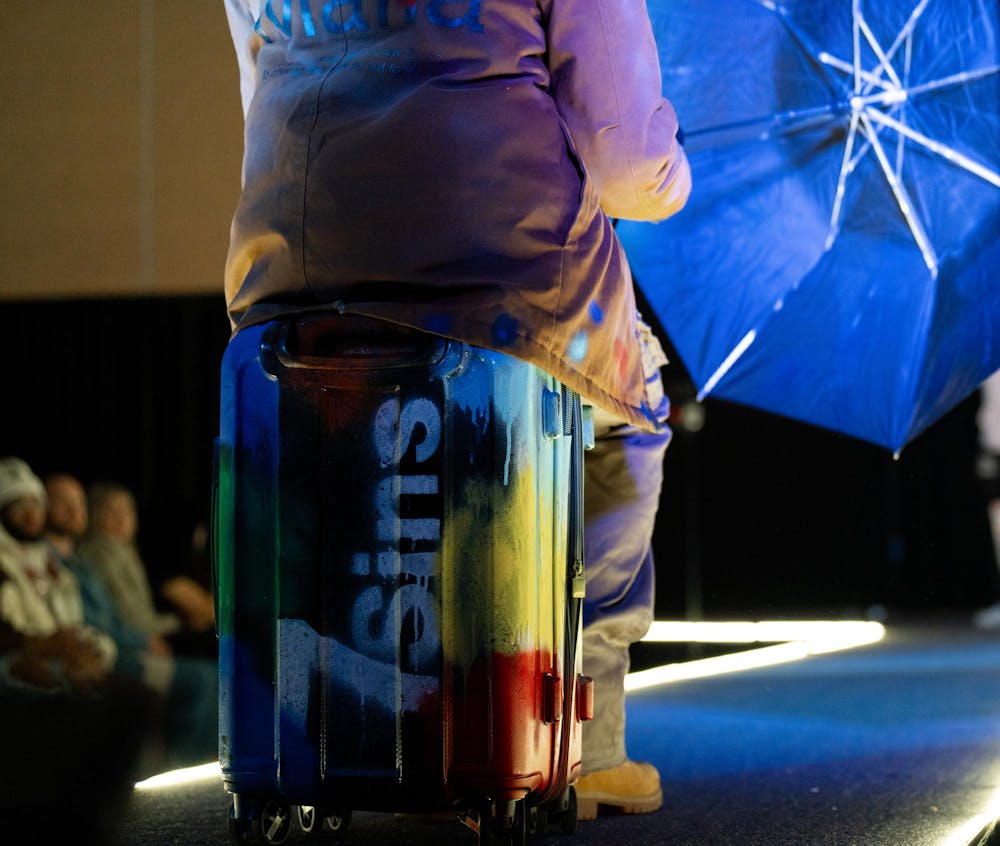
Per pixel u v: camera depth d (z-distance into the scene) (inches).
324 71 80.7
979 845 90.0
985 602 432.8
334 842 94.7
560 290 79.0
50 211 256.5
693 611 404.8
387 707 75.5
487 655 75.1
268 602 77.7
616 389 87.7
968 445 427.5
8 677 140.3
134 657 147.1
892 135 122.7
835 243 125.0
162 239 254.1
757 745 147.2
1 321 327.3
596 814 104.5
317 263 78.9
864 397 122.7
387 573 75.9
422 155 77.7
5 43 254.4
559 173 79.9
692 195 126.8
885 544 419.8
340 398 76.9
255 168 81.7
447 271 77.5
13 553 160.1
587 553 101.5
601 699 103.8
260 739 77.5
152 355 325.4
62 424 326.3
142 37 251.4
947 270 119.7
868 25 122.6
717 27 123.3
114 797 92.3
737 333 126.6
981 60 120.7
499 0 79.9
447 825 101.5
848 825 102.0
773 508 409.1
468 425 75.6
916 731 158.2
